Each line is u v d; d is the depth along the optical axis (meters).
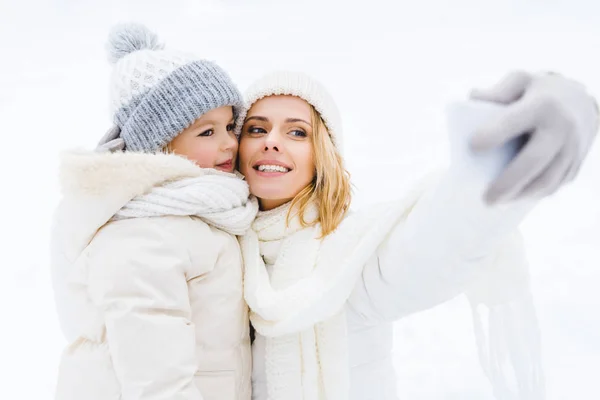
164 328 0.78
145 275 0.80
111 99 1.03
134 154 0.84
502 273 0.82
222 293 0.90
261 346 0.98
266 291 0.90
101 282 0.80
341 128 1.16
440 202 0.69
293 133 1.06
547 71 0.59
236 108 1.07
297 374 0.90
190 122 0.96
